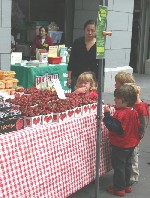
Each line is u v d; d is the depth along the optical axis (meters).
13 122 3.25
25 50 10.16
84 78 4.72
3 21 7.40
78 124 3.84
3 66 7.54
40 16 11.38
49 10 11.55
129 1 11.28
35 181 3.31
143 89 11.75
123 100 4.06
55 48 8.55
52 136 3.48
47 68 7.84
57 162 3.56
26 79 7.53
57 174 3.57
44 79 7.79
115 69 11.09
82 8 11.06
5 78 5.30
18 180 3.13
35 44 9.52
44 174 3.41
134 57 15.69
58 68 8.12
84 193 4.36
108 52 10.78
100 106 3.84
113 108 4.53
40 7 11.33
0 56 7.47
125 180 4.36
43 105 3.76
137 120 4.15
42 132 3.37
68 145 3.70
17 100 3.88
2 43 7.46
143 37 15.48
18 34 10.80
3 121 3.14
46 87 5.76
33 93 4.39
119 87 4.25
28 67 7.51
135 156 4.54
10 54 7.68
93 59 5.43
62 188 3.66
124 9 11.12
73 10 11.25
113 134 4.16
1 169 2.97
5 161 3.00
